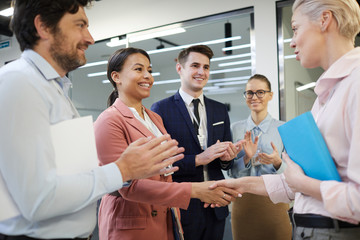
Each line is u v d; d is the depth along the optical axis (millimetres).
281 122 2709
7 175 916
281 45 3773
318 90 1168
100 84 5863
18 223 997
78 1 1160
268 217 2463
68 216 1053
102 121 1706
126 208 1644
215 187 1631
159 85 5570
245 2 3959
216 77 5199
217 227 2318
